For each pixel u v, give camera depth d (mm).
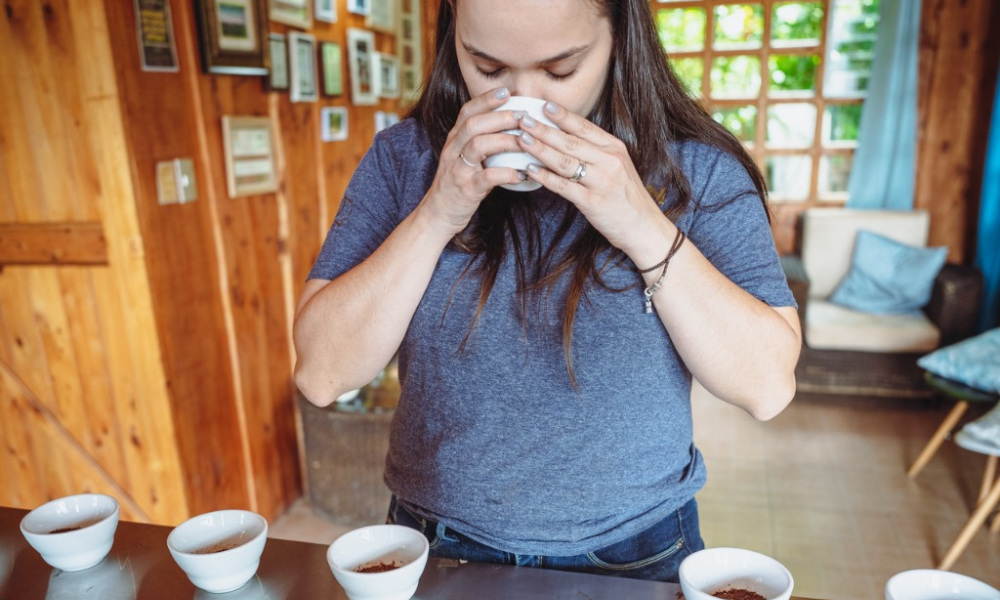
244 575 767
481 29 621
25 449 2137
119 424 2023
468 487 801
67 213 1860
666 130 770
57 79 1746
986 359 2445
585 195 623
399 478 864
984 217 3525
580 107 689
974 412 3281
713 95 4059
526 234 773
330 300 773
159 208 1882
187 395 2043
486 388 777
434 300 792
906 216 3674
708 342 711
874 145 3822
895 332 3256
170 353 1961
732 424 3242
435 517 834
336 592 762
